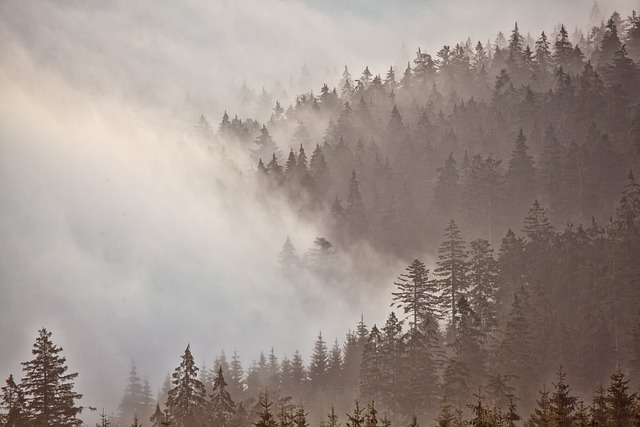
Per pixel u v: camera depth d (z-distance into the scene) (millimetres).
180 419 158250
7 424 149125
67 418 155875
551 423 125812
